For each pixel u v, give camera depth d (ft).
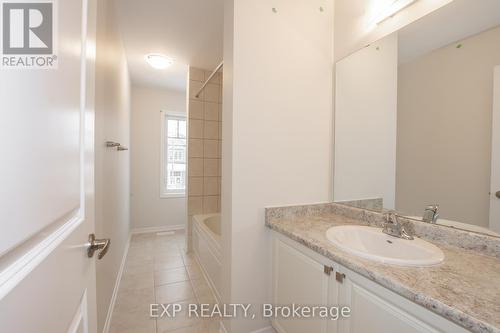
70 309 1.70
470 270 2.69
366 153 4.89
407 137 4.21
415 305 2.32
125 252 9.11
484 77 3.26
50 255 1.36
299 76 5.17
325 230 4.23
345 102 5.32
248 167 4.67
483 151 3.29
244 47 4.58
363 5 4.92
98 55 4.15
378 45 4.65
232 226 4.57
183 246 10.36
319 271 3.59
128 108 10.30
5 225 0.96
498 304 2.02
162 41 7.78
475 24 3.33
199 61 9.23
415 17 4.06
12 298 0.99
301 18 5.18
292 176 5.13
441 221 3.69
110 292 5.60
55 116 1.42
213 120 10.08
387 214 4.10
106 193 5.00
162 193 12.82
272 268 4.80
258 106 4.73
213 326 5.31
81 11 1.92
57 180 1.45
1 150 0.96
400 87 4.30
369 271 2.67
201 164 9.87
